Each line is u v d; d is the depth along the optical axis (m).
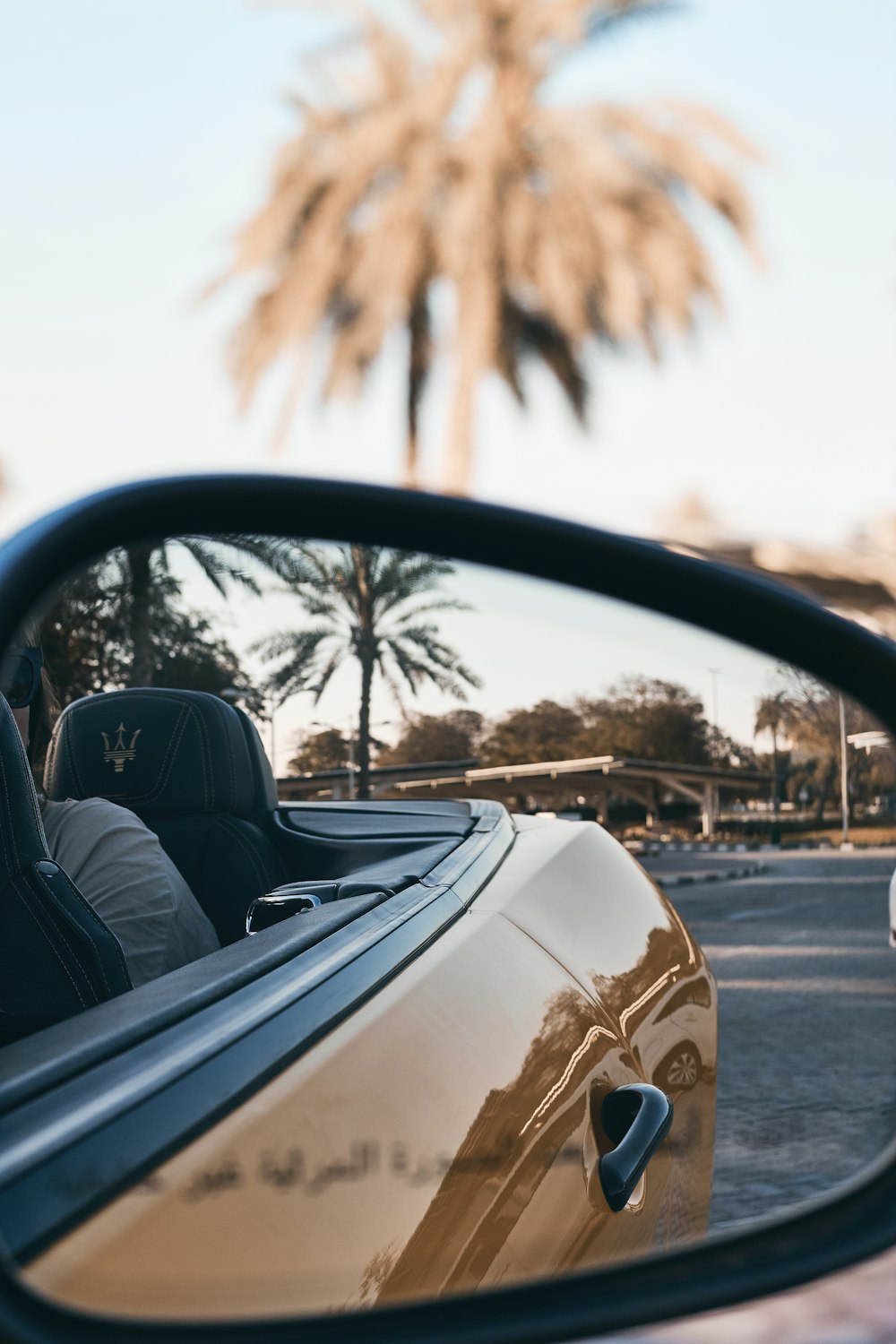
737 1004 1.53
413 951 1.30
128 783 2.14
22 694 1.42
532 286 15.87
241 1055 0.94
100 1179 0.74
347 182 15.41
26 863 1.33
